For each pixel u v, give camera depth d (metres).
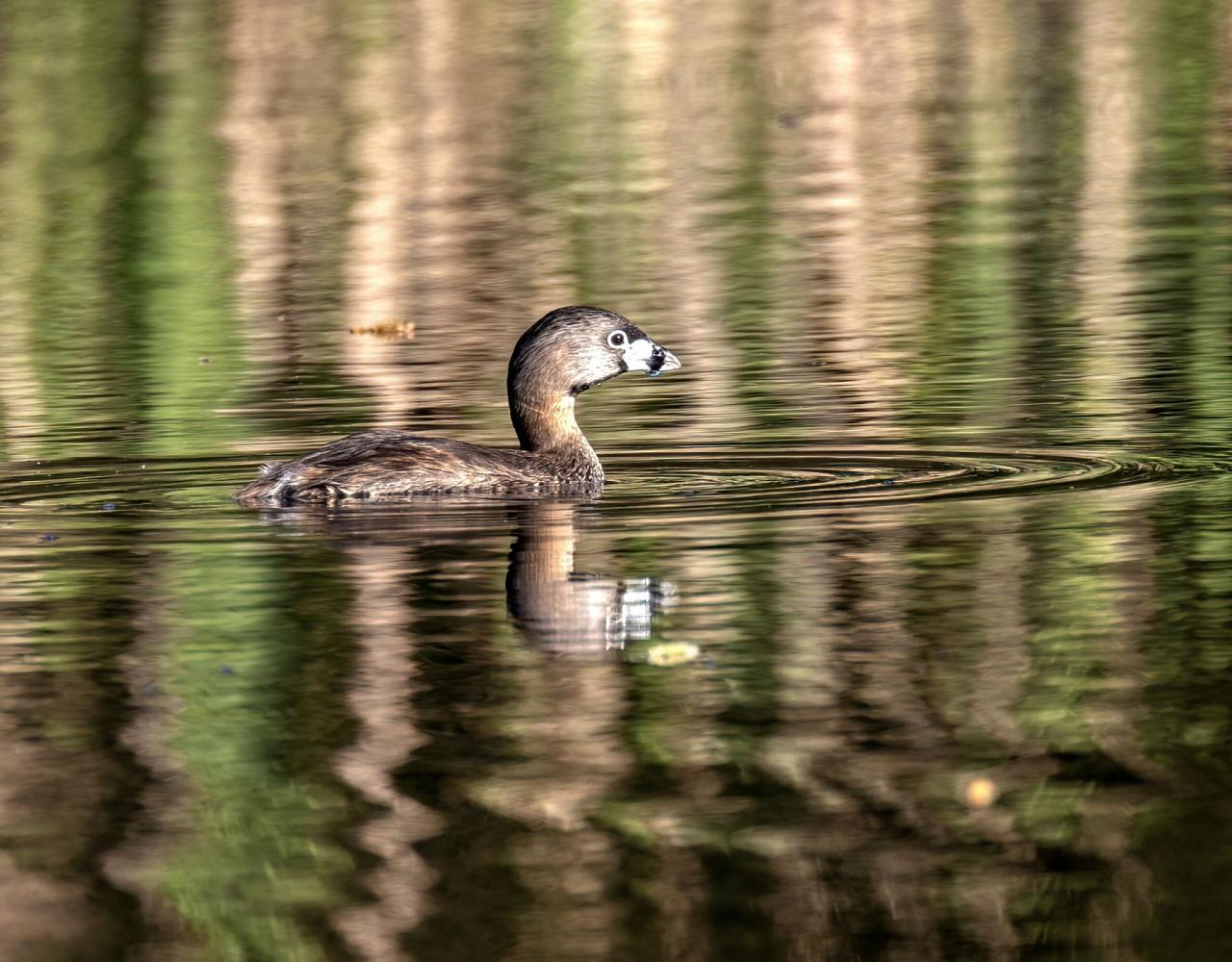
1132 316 22.30
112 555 12.61
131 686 9.94
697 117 39.69
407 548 12.66
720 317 23.08
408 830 8.10
